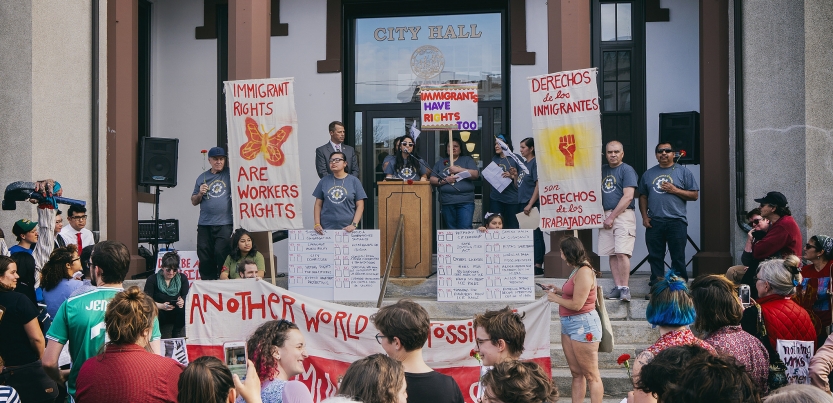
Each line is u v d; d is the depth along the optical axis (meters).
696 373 2.63
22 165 8.90
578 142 8.41
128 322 3.84
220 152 9.29
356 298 8.59
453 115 9.31
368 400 3.11
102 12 9.82
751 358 4.05
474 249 8.34
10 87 8.95
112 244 4.88
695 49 11.48
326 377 6.66
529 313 6.43
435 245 11.91
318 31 12.19
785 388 2.54
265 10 9.72
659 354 3.05
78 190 9.46
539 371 3.33
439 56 12.21
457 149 10.40
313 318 6.78
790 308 4.95
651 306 4.05
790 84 8.90
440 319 8.36
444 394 3.81
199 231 9.31
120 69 9.82
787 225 7.13
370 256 8.60
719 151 9.40
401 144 9.86
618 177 8.51
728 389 2.57
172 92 12.45
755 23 9.07
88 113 9.63
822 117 8.77
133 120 9.94
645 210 8.77
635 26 11.62
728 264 9.22
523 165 9.91
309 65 12.19
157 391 3.79
